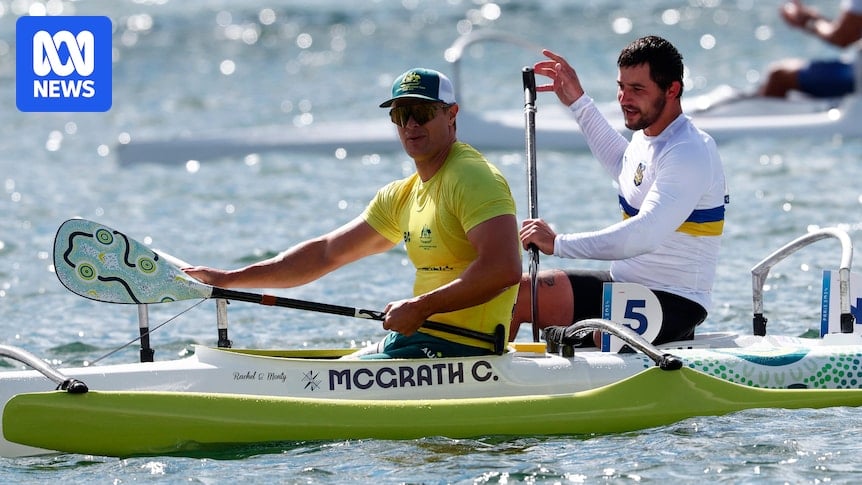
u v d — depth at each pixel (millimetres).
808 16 49219
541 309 20484
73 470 16234
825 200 38125
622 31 88875
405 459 16547
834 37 48500
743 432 17438
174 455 16781
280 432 17078
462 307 17156
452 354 18031
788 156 44938
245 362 17656
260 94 68938
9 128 58875
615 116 48125
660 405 17938
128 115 62562
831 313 20594
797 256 31719
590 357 18703
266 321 27000
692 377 18250
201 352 17797
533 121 21156
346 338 25531
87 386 16969
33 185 45156
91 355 24375
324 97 67188
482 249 16984
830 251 32156
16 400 16422
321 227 37094
